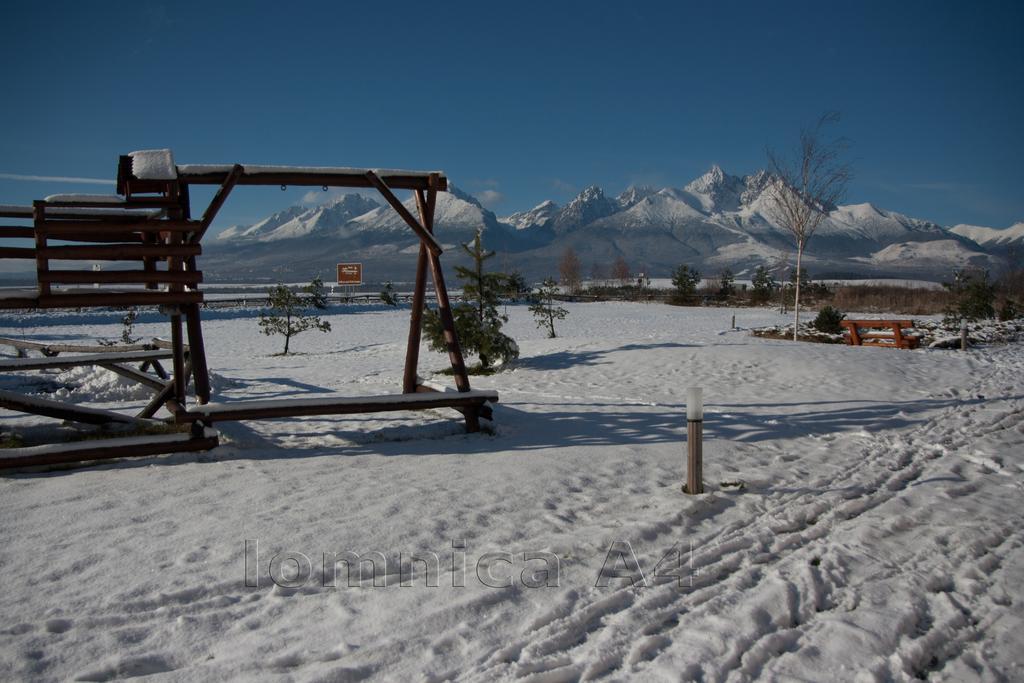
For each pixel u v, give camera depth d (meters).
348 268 81.81
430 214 8.86
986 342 22.02
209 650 3.36
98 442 6.57
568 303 63.56
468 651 3.39
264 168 7.61
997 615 3.91
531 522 5.12
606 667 3.30
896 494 6.14
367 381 14.96
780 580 4.25
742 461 7.18
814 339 23.56
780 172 22.42
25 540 4.59
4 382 11.91
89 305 6.82
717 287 81.81
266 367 19.20
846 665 3.35
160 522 4.95
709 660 3.35
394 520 5.05
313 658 3.29
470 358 18.73
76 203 6.66
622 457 7.11
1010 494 6.16
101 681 3.09
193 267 7.47
